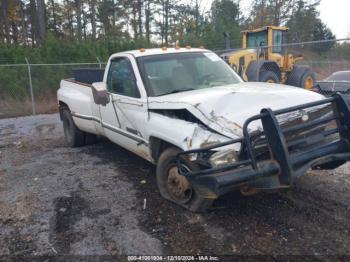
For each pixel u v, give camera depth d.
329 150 3.81
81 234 3.80
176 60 5.29
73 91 7.19
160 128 4.26
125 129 5.28
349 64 18.47
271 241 3.47
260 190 3.78
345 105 3.89
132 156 6.68
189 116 4.06
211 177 3.41
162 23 37.25
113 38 24.17
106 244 3.58
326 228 3.67
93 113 6.35
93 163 6.34
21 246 3.62
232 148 3.54
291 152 3.68
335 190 4.62
